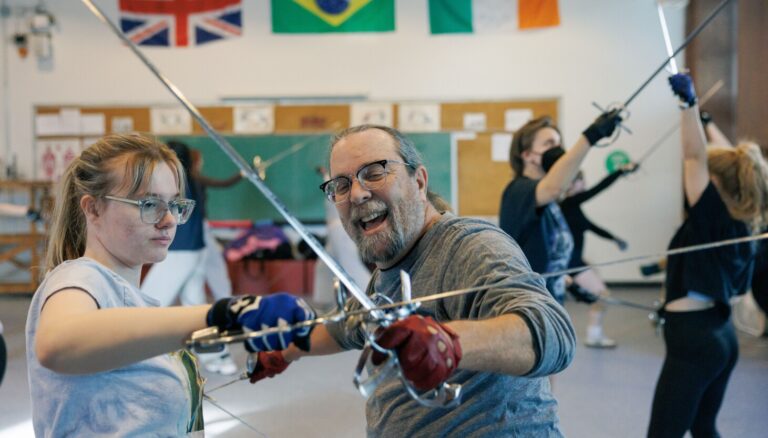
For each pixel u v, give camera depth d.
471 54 7.21
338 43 7.27
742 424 2.90
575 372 3.90
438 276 1.17
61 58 7.26
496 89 7.21
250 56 7.29
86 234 1.15
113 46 7.25
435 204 1.37
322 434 2.62
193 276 3.95
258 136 7.26
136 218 1.07
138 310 0.80
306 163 7.25
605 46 7.12
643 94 7.09
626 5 7.08
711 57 6.60
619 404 3.30
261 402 3.07
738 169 2.13
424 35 7.23
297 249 7.16
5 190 7.27
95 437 0.96
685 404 2.05
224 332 0.76
